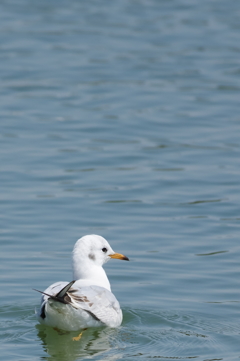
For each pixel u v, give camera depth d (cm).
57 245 1477
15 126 2281
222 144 2130
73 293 1029
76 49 3192
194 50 3206
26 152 2047
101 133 2231
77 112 2430
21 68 2912
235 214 1655
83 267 1162
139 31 3494
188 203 1719
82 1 4147
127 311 1163
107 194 1770
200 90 2689
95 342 1033
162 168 1948
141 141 2164
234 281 1311
